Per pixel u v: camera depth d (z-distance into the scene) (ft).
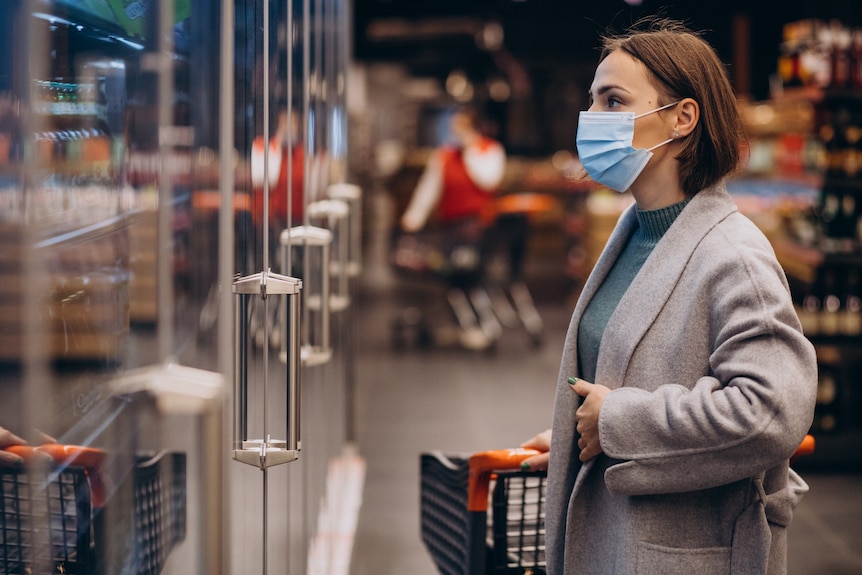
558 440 5.99
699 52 5.83
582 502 5.85
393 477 16.70
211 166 5.08
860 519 14.84
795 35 19.70
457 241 27.96
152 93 4.22
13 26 2.94
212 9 4.93
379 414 20.92
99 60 3.68
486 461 6.83
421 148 52.65
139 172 4.17
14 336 2.95
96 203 3.67
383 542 13.78
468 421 20.38
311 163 9.32
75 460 3.51
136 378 4.10
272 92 6.52
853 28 18.38
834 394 17.70
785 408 5.03
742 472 5.14
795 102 19.74
